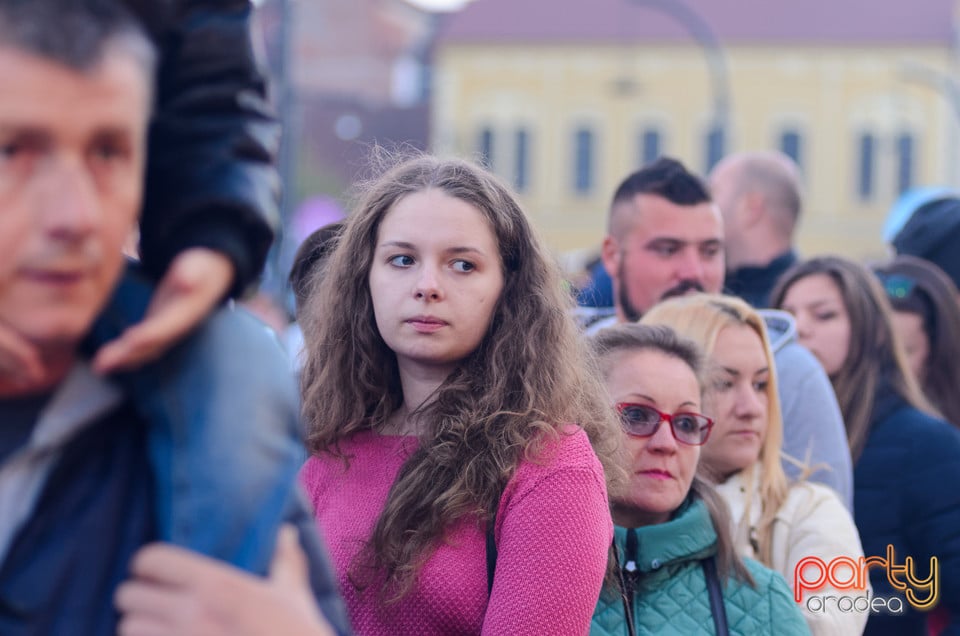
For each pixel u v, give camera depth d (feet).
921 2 369.30
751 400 24.63
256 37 8.77
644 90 374.02
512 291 17.67
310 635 8.05
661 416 20.66
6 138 7.23
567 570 15.52
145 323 7.86
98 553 8.30
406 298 17.12
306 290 22.84
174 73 8.30
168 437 8.33
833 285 30.83
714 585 20.24
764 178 37.11
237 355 8.52
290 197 91.40
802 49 367.86
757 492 24.66
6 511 8.25
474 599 15.88
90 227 7.35
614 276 31.35
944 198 41.24
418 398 17.70
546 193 377.09
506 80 378.32
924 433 29.09
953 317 35.22
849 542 24.12
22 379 7.98
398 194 17.92
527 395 16.75
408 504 16.24
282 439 8.53
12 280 7.36
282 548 8.57
